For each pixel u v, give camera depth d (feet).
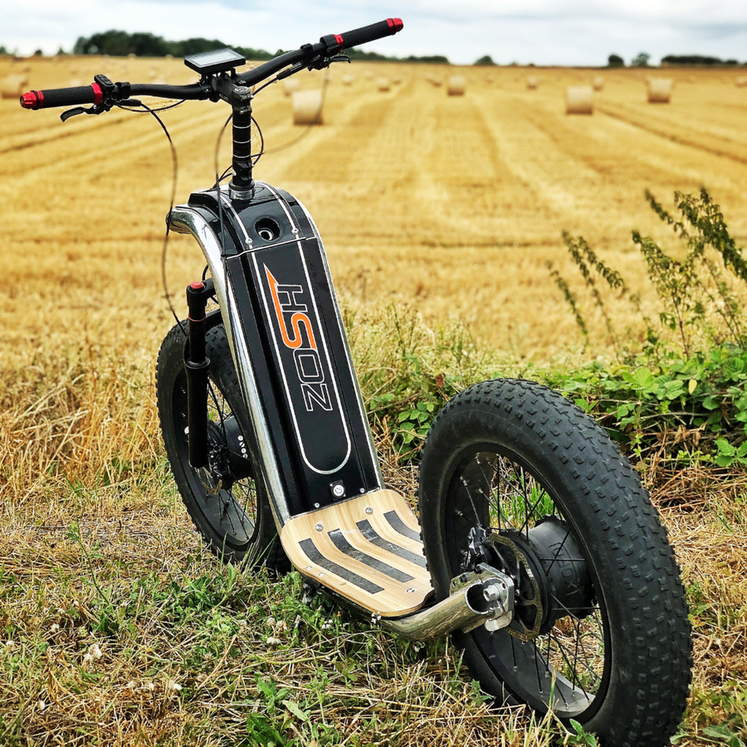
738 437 10.93
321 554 7.79
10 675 7.08
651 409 11.29
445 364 13.08
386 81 116.06
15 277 31.60
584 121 83.20
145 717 6.65
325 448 8.14
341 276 30.68
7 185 53.26
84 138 73.92
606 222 41.98
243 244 8.08
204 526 9.73
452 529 7.00
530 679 6.76
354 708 6.79
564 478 5.75
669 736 5.76
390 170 58.34
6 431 12.36
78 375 15.28
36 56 140.77
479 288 29.37
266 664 7.32
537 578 5.97
